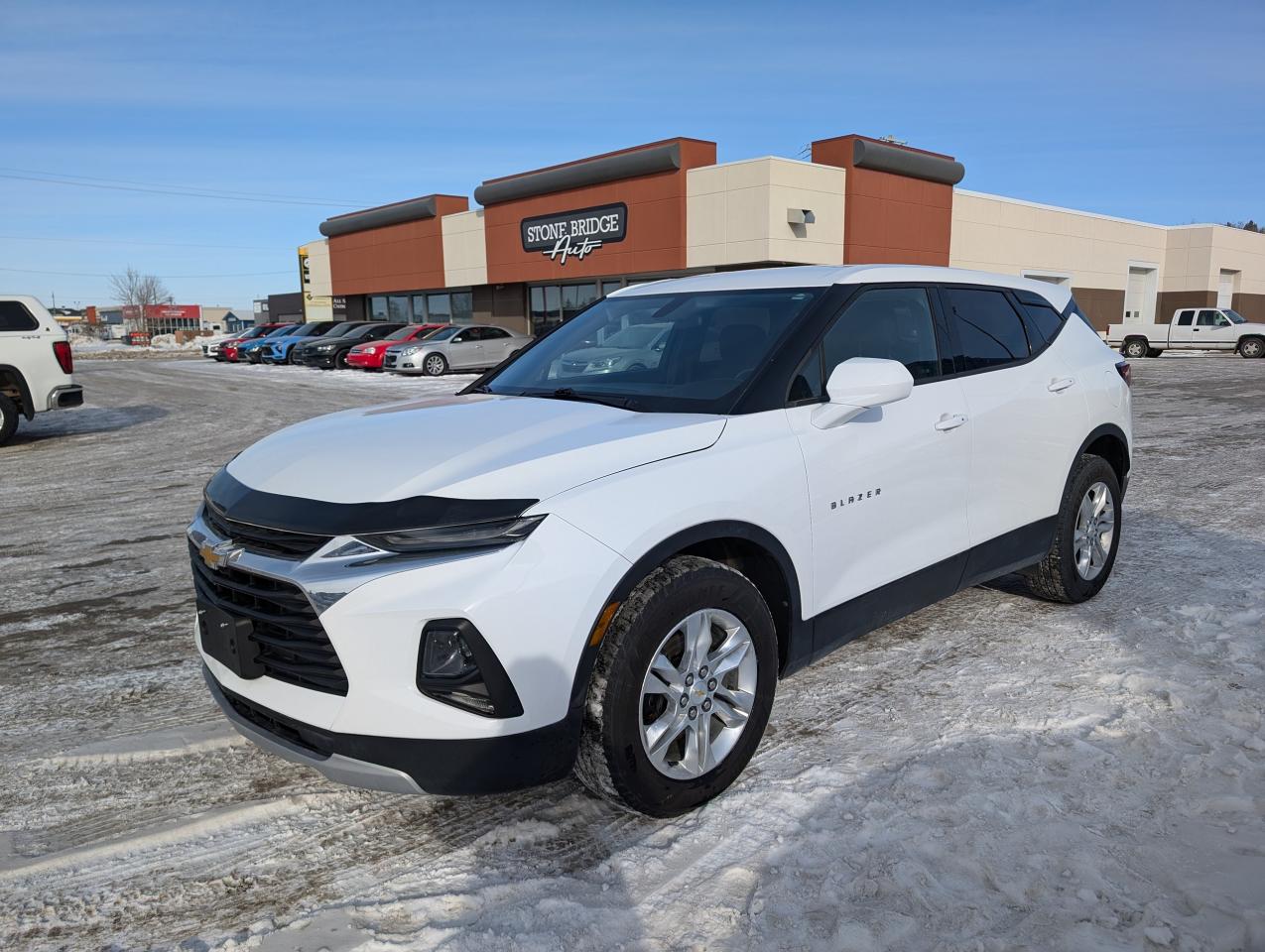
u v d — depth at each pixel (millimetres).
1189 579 5051
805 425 3168
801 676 3857
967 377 3926
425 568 2367
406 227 35625
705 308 3736
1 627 4902
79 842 2801
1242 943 2186
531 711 2412
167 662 4324
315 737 2480
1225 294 41344
